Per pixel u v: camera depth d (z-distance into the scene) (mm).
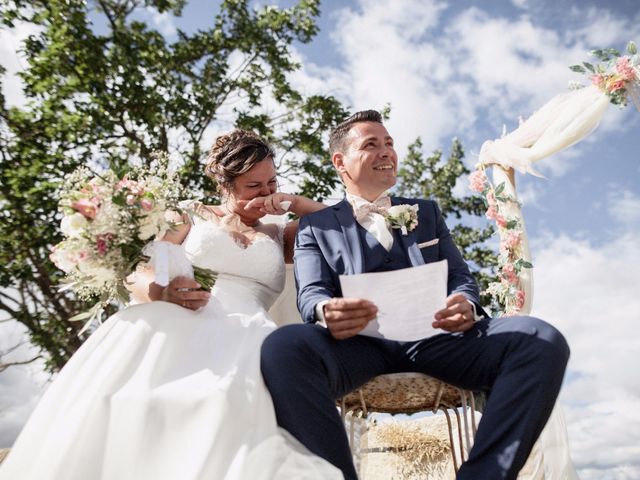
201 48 12820
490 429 2271
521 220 4922
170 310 2842
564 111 4805
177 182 3115
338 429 2324
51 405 2529
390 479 4785
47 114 11305
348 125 3371
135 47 11945
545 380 2291
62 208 2941
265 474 2139
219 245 3357
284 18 13148
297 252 2998
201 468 2197
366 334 2500
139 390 2449
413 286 2420
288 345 2387
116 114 11508
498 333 2492
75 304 10906
